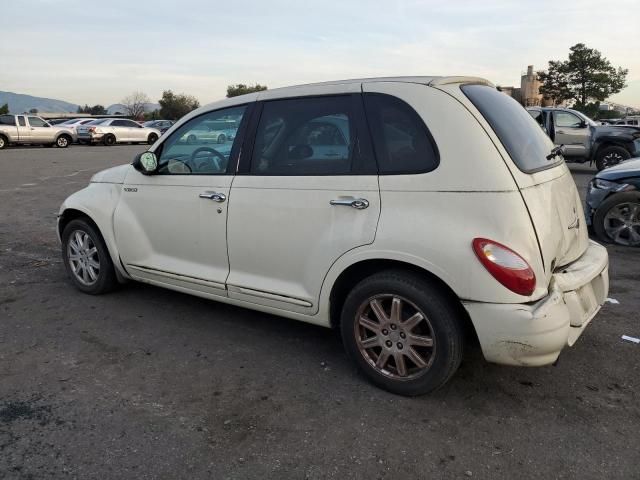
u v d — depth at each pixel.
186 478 2.56
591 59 56.81
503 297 2.83
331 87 3.49
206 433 2.90
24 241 7.10
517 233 2.83
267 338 4.12
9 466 2.62
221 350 3.91
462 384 3.42
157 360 3.74
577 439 2.86
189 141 4.11
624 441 2.84
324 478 2.56
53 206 9.75
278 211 3.54
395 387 3.26
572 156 14.55
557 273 3.14
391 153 3.16
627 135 13.77
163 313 4.59
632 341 4.00
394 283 3.12
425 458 2.70
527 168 3.09
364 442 2.83
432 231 2.95
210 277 3.97
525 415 3.08
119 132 29.86
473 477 2.57
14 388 3.34
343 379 3.49
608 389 3.35
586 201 7.21
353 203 3.20
